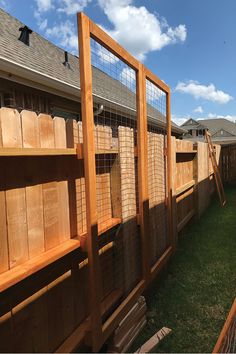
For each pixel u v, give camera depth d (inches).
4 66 166.9
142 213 123.1
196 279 148.9
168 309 122.8
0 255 63.2
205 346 100.2
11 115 66.1
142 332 108.3
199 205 269.9
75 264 91.6
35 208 73.5
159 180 152.4
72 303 89.8
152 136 143.5
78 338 83.6
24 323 69.8
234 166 530.6
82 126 85.2
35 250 73.3
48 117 78.5
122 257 109.6
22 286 69.2
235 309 79.0
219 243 199.2
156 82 144.6
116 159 110.9
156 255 143.4
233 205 332.8
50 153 72.4
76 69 317.7
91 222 85.0
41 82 197.6
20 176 69.1
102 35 92.8
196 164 262.2
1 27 253.3
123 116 233.5
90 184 84.7
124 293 108.8
